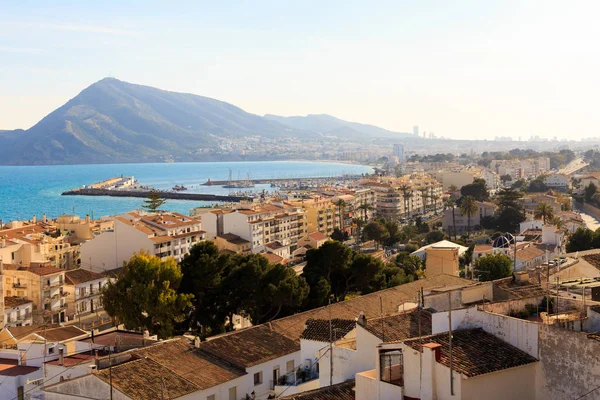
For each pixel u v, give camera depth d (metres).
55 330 101.50
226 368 67.75
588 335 35.91
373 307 87.88
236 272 110.94
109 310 108.88
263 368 70.81
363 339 52.56
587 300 43.97
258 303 109.06
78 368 66.62
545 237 182.25
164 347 69.44
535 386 37.88
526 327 38.56
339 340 59.62
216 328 111.38
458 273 139.25
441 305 54.47
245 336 76.12
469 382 35.75
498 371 36.53
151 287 103.69
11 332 104.31
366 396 41.78
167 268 108.38
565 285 50.00
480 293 53.72
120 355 66.44
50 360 75.62
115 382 58.12
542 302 45.62
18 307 151.50
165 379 61.38
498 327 40.34
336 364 55.47
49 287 163.75
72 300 167.88
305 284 110.62
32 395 68.88
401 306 69.56
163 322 103.56
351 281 126.06
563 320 39.91
